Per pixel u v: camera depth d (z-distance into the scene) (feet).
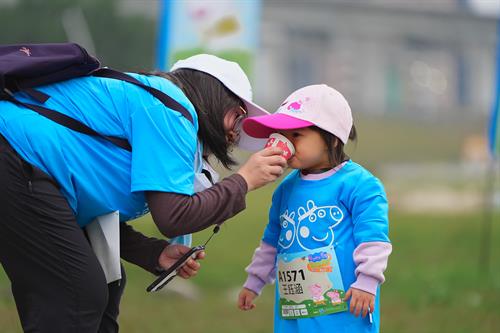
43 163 14.82
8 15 155.43
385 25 281.54
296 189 16.66
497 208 85.10
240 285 36.40
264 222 63.72
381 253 15.78
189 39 31.01
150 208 14.99
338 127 16.34
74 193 15.07
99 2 169.99
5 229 14.92
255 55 31.12
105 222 15.44
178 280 33.27
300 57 275.39
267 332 26.86
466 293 34.88
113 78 15.48
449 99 295.48
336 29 276.82
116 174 15.14
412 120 257.55
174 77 16.12
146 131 14.97
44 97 15.03
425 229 62.49
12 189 14.66
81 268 14.98
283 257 16.60
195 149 15.46
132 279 36.17
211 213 15.12
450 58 296.71
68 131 14.92
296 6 271.08
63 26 151.84
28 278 15.17
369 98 278.46
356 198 16.07
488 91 301.43
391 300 33.32
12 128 14.82
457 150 212.23
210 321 28.40
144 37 176.14
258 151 16.87
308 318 16.26
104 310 15.74
